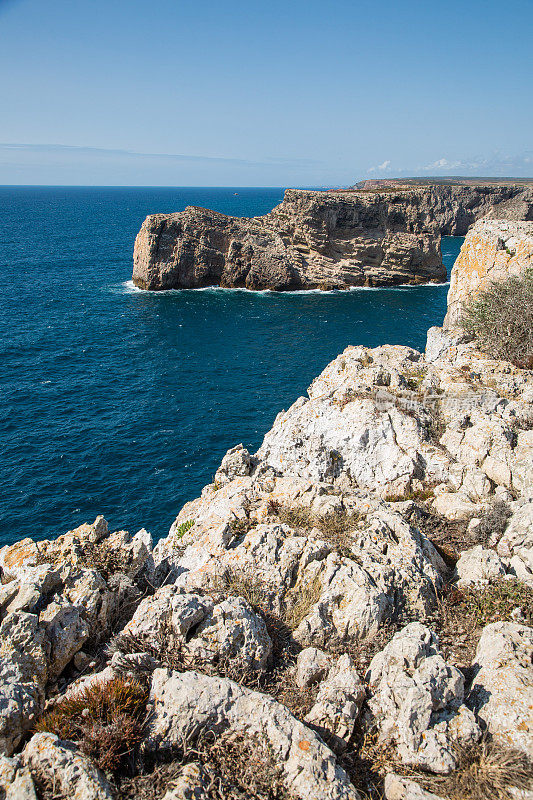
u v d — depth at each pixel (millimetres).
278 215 103875
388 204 103875
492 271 29422
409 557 10336
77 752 6215
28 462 38719
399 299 93750
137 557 10195
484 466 14578
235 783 6324
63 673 8211
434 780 6605
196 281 98812
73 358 60562
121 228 198125
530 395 17375
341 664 8031
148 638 8234
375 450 15695
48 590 8852
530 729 6895
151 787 6195
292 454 16969
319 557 10133
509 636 8359
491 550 11062
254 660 8195
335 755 6547
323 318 80625
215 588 9625
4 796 5816
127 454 40312
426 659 7730
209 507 14383
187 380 55469
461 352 22844
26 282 97312
